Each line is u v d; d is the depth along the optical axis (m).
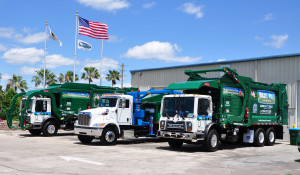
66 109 20.86
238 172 8.60
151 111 17.58
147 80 28.80
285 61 19.83
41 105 19.97
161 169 8.85
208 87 14.51
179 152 12.91
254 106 16.02
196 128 12.76
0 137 18.66
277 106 17.81
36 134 20.81
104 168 8.84
